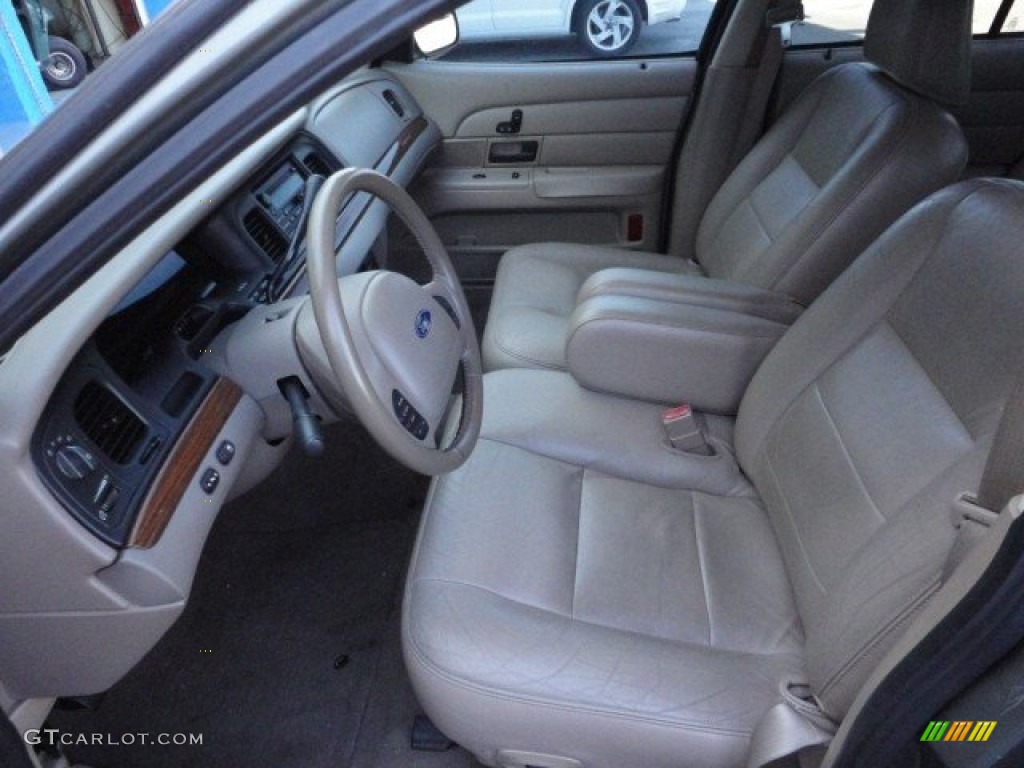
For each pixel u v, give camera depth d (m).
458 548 1.05
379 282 0.96
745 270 1.60
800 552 1.02
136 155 0.48
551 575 1.04
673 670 0.90
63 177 0.48
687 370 1.37
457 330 1.08
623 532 1.14
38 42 1.89
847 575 0.84
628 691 0.87
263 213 1.39
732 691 0.88
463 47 2.20
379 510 1.78
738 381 1.37
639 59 2.08
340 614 1.54
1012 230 0.86
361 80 1.92
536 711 0.87
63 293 0.53
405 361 0.94
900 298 1.02
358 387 0.85
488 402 1.39
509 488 1.18
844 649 0.78
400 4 0.46
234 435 1.03
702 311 1.37
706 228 1.92
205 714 1.37
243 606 1.56
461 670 0.89
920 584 0.72
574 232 2.30
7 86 1.82
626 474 1.29
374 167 1.79
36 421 0.76
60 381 0.85
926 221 1.01
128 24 1.96
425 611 0.96
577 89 2.09
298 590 1.59
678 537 1.15
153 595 0.88
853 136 1.41
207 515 0.97
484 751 0.95
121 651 0.91
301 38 0.46
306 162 1.61
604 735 0.87
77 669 0.92
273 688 1.41
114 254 0.52
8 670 0.90
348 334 0.86
